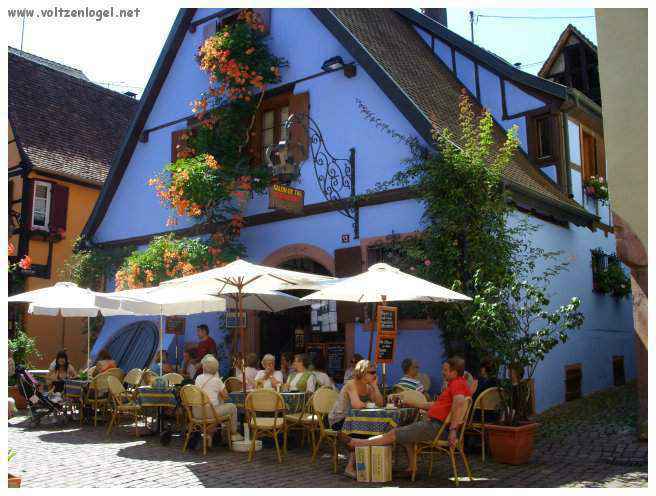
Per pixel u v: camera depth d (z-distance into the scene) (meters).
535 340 7.48
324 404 7.33
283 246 12.36
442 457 7.60
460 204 9.62
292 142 12.21
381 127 11.20
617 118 7.77
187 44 14.72
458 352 9.59
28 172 17.88
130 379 11.21
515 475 6.58
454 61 14.48
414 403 7.19
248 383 9.59
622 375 13.90
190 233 13.86
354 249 11.20
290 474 6.79
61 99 20.77
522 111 13.20
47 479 6.46
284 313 13.29
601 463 7.02
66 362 12.23
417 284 7.48
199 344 11.69
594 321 12.88
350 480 6.52
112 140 21.59
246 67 12.79
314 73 12.36
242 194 12.77
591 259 13.12
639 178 7.62
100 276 15.36
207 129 13.33
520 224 10.65
